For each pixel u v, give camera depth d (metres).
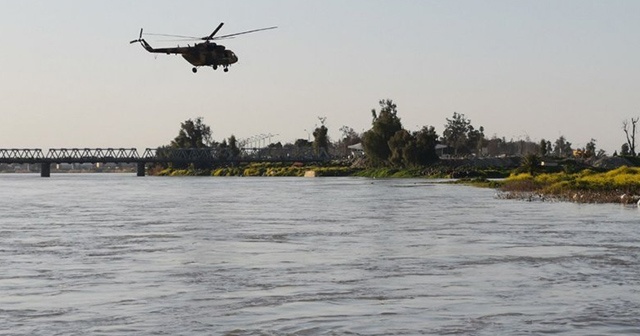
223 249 55.50
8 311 34.38
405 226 73.00
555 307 34.47
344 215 88.50
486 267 46.03
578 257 49.88
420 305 35.16
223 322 32.16
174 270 45.56
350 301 36.12
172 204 115.06
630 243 57.28
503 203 108.88
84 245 58.53
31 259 50.72
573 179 148.88
